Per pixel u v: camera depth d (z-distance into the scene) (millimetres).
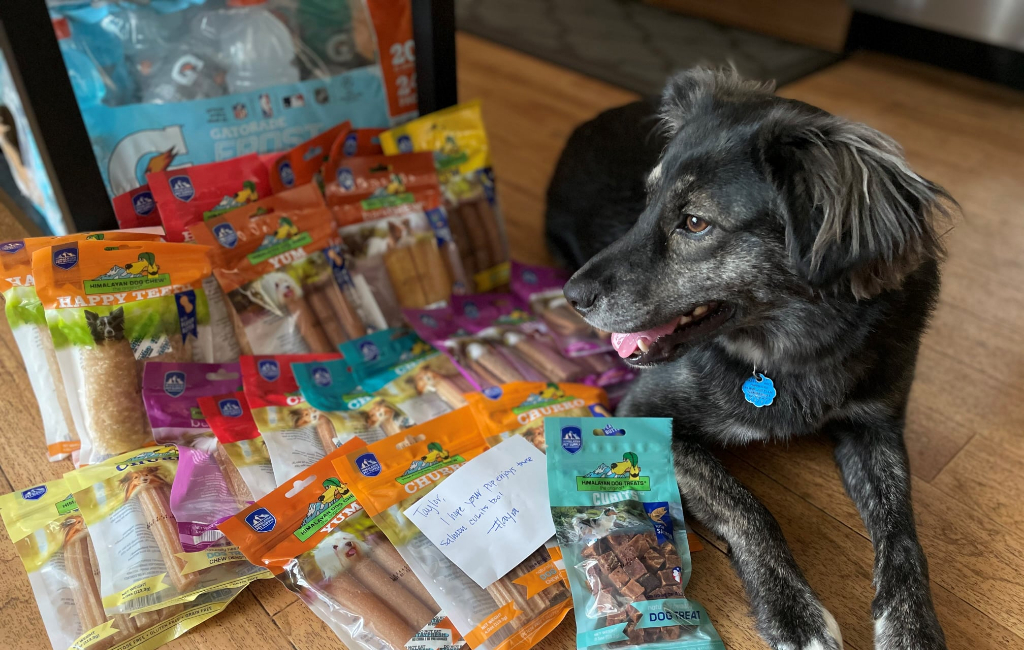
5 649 1160
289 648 1201
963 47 3572
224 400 1539
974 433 1672
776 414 1429
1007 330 1986
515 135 2898
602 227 1929
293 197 1671
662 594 1231
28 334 1442
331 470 1403
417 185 1849
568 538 1295
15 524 1288
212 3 1639
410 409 1603
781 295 1284
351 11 1784
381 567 1280
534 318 1906
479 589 1235
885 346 1354
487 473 1411
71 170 1454
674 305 1314
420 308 1856
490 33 3783
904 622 1177
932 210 1169
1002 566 1379
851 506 1495
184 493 1361
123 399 1469
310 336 1696
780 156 1163
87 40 1528
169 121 1634
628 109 2068
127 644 1165
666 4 4254
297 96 1777
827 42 3834
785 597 1218
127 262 1437
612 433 1450
